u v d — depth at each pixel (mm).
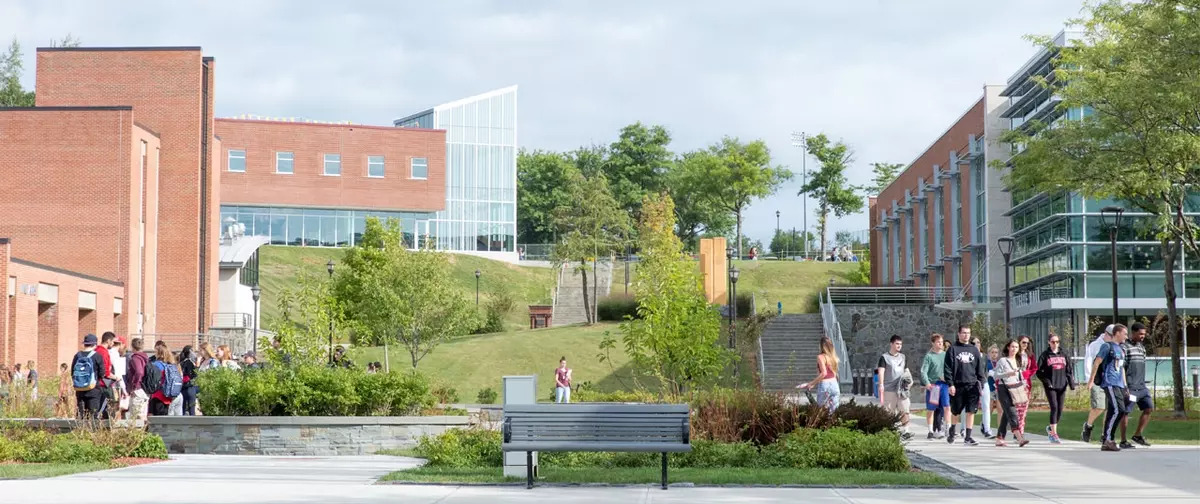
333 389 20391
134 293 48781
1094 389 20188
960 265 57875
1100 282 43719
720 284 69562
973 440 19938
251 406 20031
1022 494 12312
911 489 12711
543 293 88438
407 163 93188
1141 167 25953
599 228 73125
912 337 54219
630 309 69562
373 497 11859
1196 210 41875
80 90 52188
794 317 57781
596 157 129375
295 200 90062
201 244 53406
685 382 23203
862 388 45938
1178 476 14320
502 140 100750
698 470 14555
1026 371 21672
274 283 79062
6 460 16234
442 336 49656
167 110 52344
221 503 11156
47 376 37938
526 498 11758
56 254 47531
